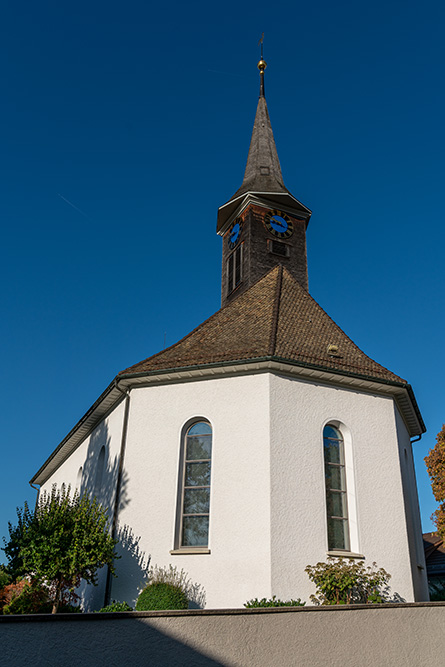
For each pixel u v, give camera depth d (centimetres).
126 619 759
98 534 1398
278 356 1599
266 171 2936
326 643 966
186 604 1363
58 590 1385
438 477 1916
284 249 2544
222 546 1473
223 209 2727
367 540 1570
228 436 1589
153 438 1683
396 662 1059
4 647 656
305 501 1510
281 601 1353
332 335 1977
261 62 3475
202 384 1688
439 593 2200
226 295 2638
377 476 1666
